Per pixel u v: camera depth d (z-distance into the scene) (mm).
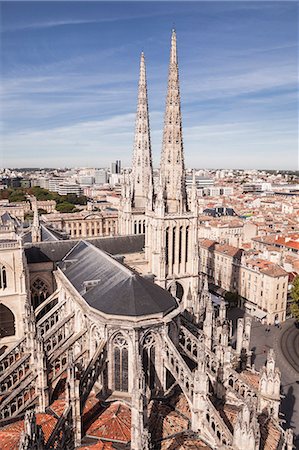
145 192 116625
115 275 64250
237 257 145250
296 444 71125
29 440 37438
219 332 71312
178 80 80562
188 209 88625
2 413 51969
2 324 89625
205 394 48688
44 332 73625
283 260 151750
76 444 47250
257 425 42562
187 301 90250
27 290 79812
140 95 108562
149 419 51281
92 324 57531
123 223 119938
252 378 69250
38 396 54250
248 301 140000
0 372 63156
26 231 128375
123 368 54562
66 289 72688
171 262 87000
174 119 81688
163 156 83438
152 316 54250
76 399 46906
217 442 46219
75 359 58000
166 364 55656
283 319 132125
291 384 92438
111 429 48938
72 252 93688
